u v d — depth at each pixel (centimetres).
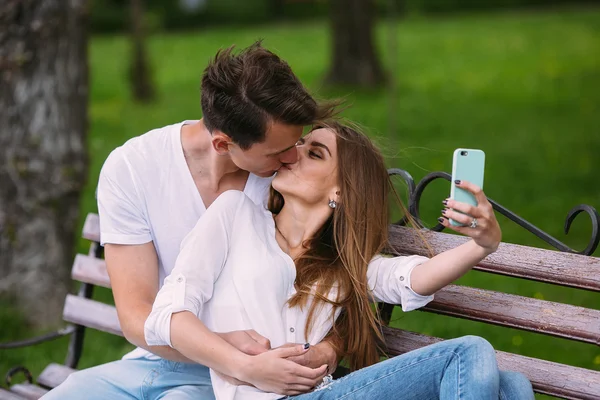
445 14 2384
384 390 221
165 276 262
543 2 2425
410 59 1548
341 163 248
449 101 1160
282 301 243
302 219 253
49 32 442
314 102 235
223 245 245
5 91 440
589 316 231
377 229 251
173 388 249
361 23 1242
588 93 1178
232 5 2498
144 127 1088
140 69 1284
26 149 443
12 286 449
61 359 422
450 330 425
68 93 452
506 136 935
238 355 224
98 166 855
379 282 246
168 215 255
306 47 1812
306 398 225
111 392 250
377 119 1046
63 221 455
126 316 243
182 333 227
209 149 253
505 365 239
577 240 571
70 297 322
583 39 1717
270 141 232
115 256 253
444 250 257
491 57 1547
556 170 772
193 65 1670
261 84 228
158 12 2400
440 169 765
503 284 489
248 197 259
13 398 289
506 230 593
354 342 244
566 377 230
